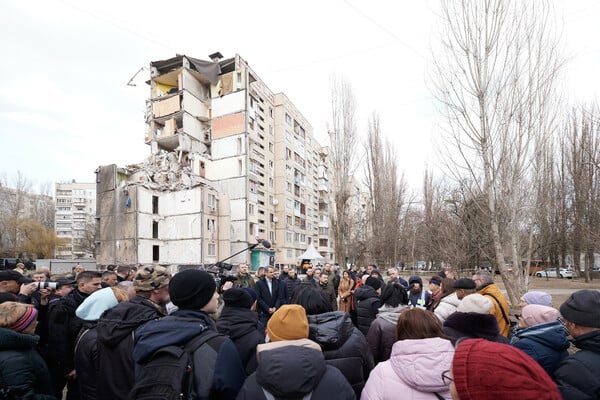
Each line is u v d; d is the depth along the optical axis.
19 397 2.18
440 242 16.28
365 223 28.77
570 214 18.44
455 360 1.04
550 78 9.41
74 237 76.88
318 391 1.60
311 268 9.20
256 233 35.19
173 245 29.75
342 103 24.02
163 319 1.89
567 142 17.64
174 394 1.52
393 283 3.65
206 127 36.97
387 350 3.13
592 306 1.93
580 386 1.82
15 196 50.22
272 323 1.89
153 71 36.50
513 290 9.85
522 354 1.00
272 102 41.81
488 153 9.82
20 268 7.71
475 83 9.73
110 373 2.08
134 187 28.55
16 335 2.31
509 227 9.98
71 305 3.31
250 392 1.63
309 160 49.91
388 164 31.70
